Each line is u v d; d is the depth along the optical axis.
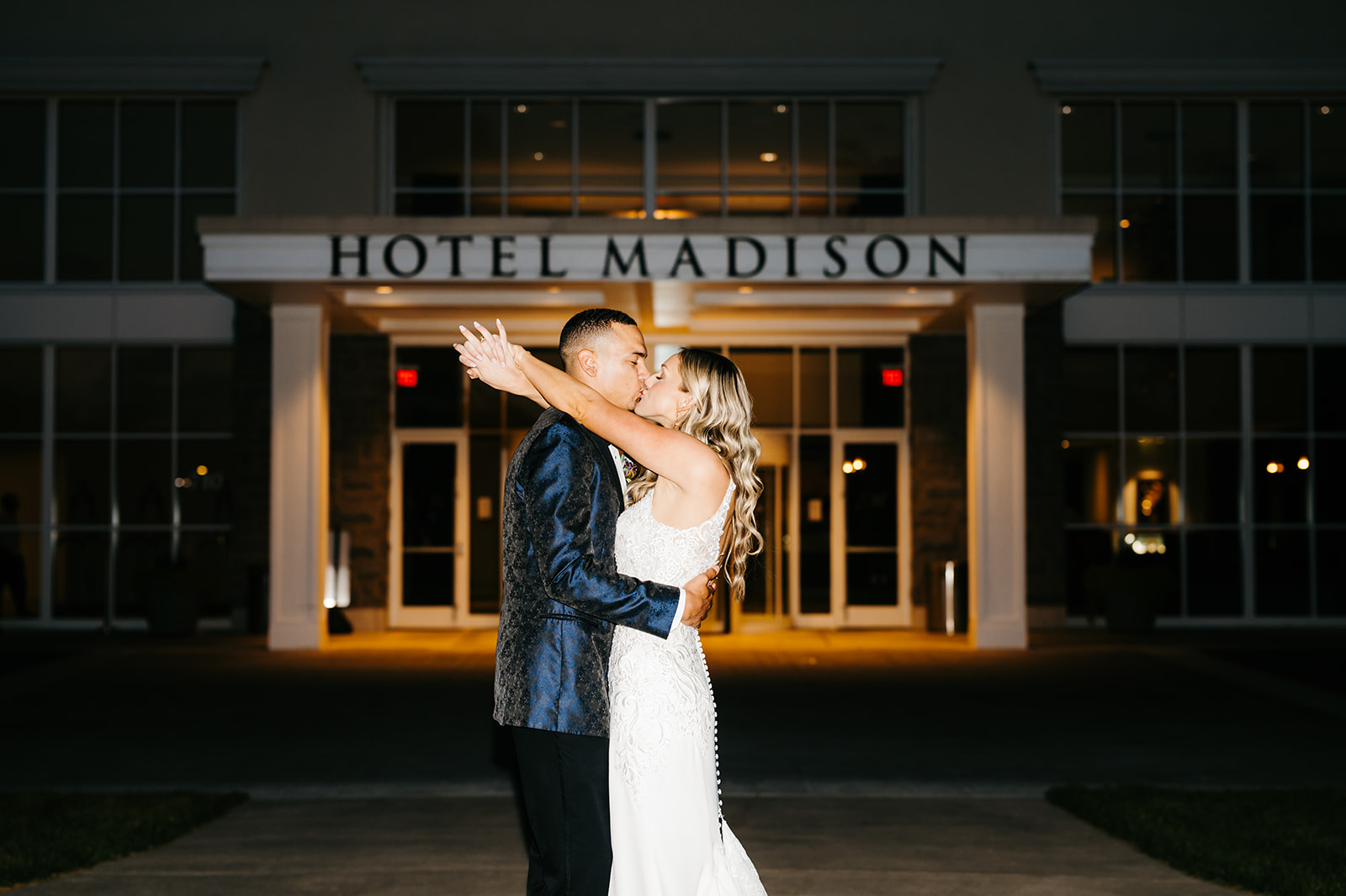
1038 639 15.41
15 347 17.02
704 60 16.81
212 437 16.92
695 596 3.36
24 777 7.62
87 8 16.98
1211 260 17.31
